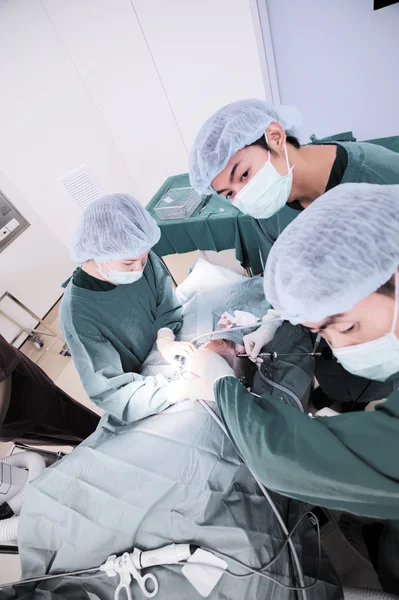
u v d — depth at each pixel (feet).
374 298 1.43
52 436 4.79
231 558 2.16
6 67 6.11
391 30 5.29
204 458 2.63
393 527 2.25
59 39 6.00
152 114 7.05
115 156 7.89
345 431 1.62
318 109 6.63
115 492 2.61
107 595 2.32
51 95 6.60
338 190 1.64
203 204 5.05
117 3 5.50
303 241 1.54
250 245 4.88
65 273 10.13
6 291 8.59
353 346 1.65
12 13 5.65
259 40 5.58
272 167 2.88
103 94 6.81
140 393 3.18
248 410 1.99
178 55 6.02
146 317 4.07
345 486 1.49
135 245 3.11
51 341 9.05
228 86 6.33
